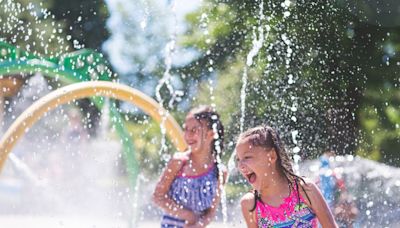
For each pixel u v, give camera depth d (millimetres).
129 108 15016
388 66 10828
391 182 6785
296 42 10930
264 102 11039
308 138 9320
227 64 14188
